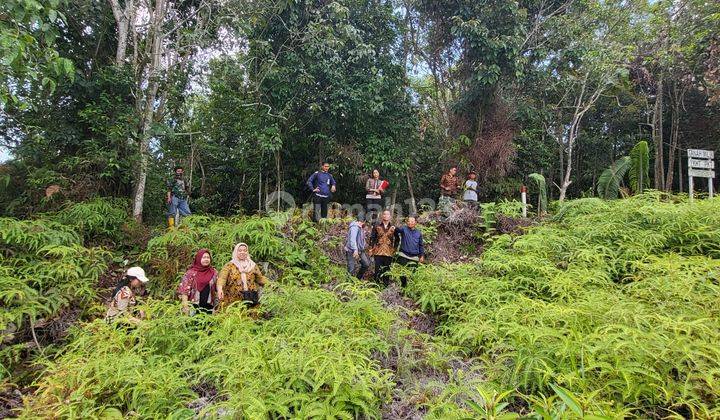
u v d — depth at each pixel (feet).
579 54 41.24
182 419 9.41
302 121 38.17
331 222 30.12
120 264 22.29
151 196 30.78
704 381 9.14
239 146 38.55
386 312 15.37
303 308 15.75
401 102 40.73
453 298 18.21
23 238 19.51
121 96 27.68
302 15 35.76
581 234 22.62
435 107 51.19
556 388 7.16
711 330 10.11
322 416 9.03
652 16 44.80
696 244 18.75
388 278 22.48
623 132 57.93
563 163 57.62
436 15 43.06
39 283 17.01
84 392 10.22
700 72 44.04
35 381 11.60
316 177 31.71
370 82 35.76
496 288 17.38
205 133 37.55
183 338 13.11
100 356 11.79
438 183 48.21
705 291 13.39
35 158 26.58
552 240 21.95
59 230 21.76
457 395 10.43
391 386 11.00
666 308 12.54
